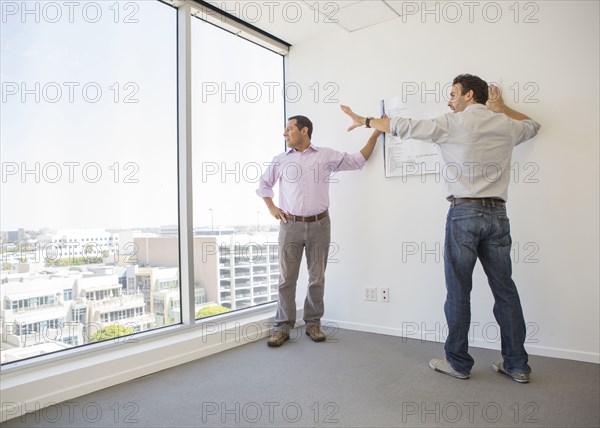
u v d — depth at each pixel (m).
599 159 2.31
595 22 2.33
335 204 3.28
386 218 3.03
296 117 2.93
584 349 2.35
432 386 2.06
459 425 1.67
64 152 2.17
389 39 3.04
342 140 3.27
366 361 2.45
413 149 2.90
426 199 2.86
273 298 3.46
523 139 2.31
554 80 2.43
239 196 3.15
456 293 2.14
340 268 3.26
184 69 2.71
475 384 2.08
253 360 2.50
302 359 2.51
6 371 1.89
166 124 2.67
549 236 2.45
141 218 2.51
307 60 3.47
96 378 2.08
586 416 1.72
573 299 2.38
